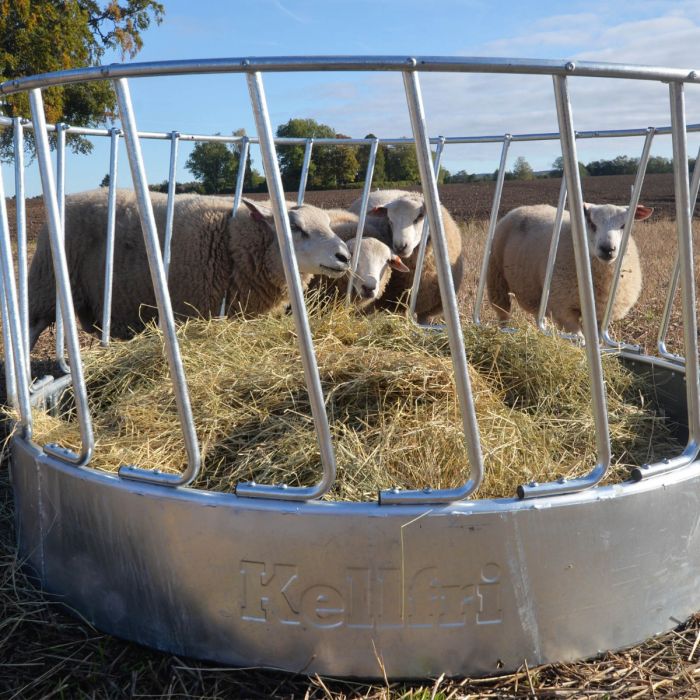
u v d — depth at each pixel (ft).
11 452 9.73
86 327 20.81
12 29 75.36
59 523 8.24
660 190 107.86
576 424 10.88
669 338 22.98
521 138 15.71
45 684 7.07
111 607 7.86
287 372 10.63
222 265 17.97
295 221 17.21
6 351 9.72
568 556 7.20
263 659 7.25
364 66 6.01
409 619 7.04
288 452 8.82
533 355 12.31
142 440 9.23
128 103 6.59
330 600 7.03
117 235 18.34
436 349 12.43
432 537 6.89
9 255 9.03
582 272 6.75
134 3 95.96
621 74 6.55
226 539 7.08
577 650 7.43
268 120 6.25
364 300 18.57
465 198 100.83
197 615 7.35
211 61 6.16
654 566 7.68
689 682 7.14
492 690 7.07
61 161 12.71
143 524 7.39
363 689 7.12
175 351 6.84
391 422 9.34
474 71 6.13
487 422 9.57
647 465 7.72
